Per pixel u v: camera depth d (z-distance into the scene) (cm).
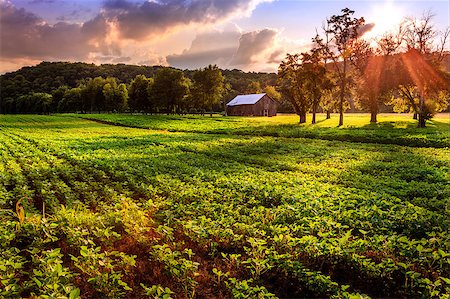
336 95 6838
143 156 2625
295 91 6944
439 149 3073
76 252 895
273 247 836
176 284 770
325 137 4197
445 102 6159
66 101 14662
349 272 832
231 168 2122
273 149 3144
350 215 1070
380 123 6391
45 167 1962
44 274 666
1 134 4772
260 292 658
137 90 12581
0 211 1059
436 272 800
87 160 2277
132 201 1337
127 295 729
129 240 966
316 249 820
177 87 11225
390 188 1561
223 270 831
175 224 1044
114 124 7681
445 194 1423
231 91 16462
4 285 687
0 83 19012
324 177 1844
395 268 754
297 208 1148
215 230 945
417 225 1009
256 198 1363
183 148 3294
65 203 1341
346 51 6353
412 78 5559
